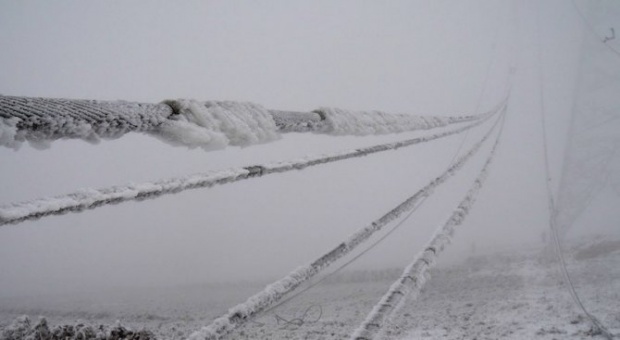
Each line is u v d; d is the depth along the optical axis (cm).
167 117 150
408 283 217
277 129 251
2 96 97
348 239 217
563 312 1154
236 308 152
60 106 105
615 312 1057
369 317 184
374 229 243
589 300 1247
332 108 311
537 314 1181
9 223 81
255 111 192
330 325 1371
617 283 1432
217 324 144
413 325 1254
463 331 1109
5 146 87
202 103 167
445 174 502
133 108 135
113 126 117
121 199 112
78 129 104
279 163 209
